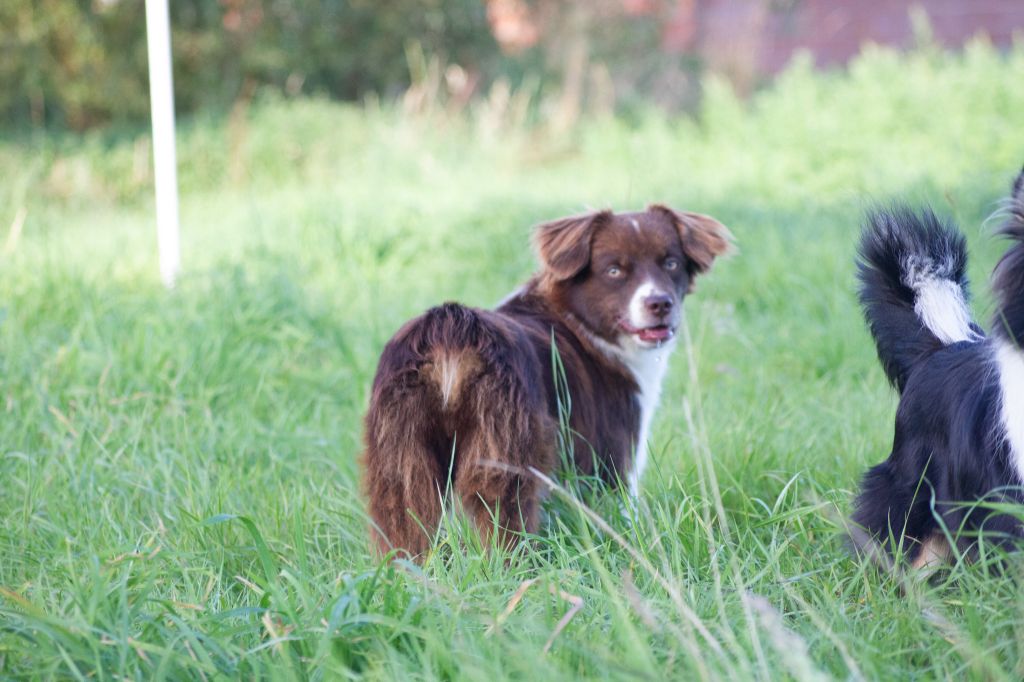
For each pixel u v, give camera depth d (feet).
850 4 66.59
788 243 29.22
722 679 7.96
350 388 18.71
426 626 8.94
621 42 66.18
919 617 9.27
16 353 18.42
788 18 67.21
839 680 8.22
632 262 13.33
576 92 63.10
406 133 55.06
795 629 9.37
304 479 14.61
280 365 19.38
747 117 52.85
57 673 8.43
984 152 41.32
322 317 21.88
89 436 15.08
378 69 67.51
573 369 12.73
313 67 64.69
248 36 61.77
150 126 57.26
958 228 12.46
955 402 10.63
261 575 11.05
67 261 26.04
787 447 14.76
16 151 51.01
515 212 35.04
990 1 63.52
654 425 16.42
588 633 9.02
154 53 24.94
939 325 11.69
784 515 10.78
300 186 50.01
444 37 68.39
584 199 38.45
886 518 11.43
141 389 17.26
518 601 9.41
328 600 9.24
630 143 52.75
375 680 8.30
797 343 21.43
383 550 11.02
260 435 16.03
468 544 10.52
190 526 11.79
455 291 26.48
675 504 11.62
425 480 10.79
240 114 54.95
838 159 42.93
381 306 24.20
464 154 54.85
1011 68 47.24
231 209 42.73
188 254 29.71
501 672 8.03
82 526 12.16
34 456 14.55
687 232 14.15
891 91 47.29
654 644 8.87
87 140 54.03
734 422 15.85
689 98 63.26
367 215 34.06
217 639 8.77
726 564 10.23
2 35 55.21
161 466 13.87
